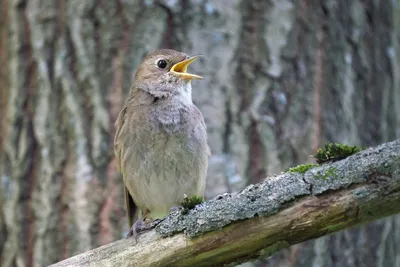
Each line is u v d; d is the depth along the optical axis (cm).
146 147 965
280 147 1014
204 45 1032
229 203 683
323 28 1079
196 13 1040
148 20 1040
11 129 1053
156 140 962
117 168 1000
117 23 1043
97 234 995
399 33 1219
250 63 1034
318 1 1081
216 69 1026
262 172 1004
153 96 992
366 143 1096
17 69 1066
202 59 1029
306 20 1067
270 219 666
